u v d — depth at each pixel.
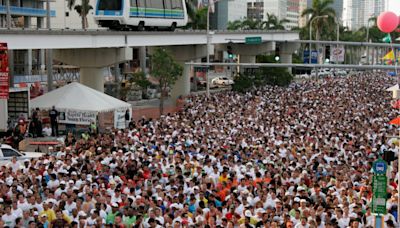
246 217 16.14
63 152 25.17
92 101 36.16
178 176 19.92
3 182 19.50
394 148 26.31
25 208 16.70
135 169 21.48
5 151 26.17
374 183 15.41
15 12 86.69
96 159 22.98
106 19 47.97
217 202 17.81
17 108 36.78
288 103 50.19
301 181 19.97
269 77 68.38
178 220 15.88
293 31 83.69
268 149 26.23
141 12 49.81
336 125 35.12
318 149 26.16
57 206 16.59
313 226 15.43
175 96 64.50
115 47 47.94
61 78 76.56
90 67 48.81
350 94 60.06
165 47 62.03
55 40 39.44
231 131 31.88
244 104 48.66
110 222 16.03
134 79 58.97
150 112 56.25
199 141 28.36
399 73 29.34
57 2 108.62
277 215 16.77
